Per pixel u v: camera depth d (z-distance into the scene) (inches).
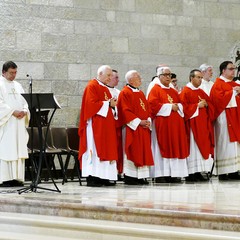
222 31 653.3
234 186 426.9
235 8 660.1
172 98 485.7
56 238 278.7
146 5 620.4
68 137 498.6
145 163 459.8
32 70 569.3
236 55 656.4
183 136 479.5
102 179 450.0
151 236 258.8
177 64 633.0
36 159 504.4
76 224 281.7
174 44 631.8
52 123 572.7
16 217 306.7
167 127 476.4
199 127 492.1
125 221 282.5
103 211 290.5
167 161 477.7
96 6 597.6
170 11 631.2
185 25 637.9
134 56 613.3
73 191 388.2
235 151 498.0
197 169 492.7
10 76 449.1
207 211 263.3
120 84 605.6
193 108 490.9
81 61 589.0
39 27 573.0
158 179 485.1
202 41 644.7
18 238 280.1
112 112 448.1
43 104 374.9
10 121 442.3
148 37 620.4
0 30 558.6
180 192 374.9
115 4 606.5
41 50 573.0
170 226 266.2
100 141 439.8
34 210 319.3
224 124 500.4
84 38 591.2
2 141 440.8
